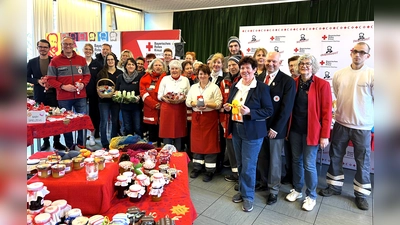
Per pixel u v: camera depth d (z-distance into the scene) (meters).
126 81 3.85
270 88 2.56
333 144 2.85
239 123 2.40
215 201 2.73
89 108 4.58
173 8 7.71
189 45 7.93
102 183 1.43
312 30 4.02
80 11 6.87
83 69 3.71
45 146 4.18
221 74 3.46
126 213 1.37
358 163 2.68
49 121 2.84
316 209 2.62
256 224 2.33
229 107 2.44
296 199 2.80
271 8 6.70
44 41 3.83
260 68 2.97
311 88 2.48
